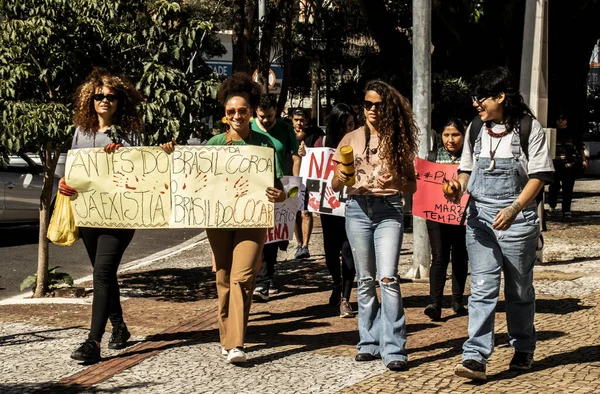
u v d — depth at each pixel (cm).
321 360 616
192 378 572
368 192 600
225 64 2366
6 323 750
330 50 2464
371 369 589
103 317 621
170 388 550
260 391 540
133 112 675
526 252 545
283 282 991
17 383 565
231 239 633
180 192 623
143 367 602
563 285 906
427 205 749
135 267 1126
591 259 1128
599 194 2377
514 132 538
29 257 1257
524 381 548
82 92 661
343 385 550
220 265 634
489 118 545
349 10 2325
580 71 2348
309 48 2481
